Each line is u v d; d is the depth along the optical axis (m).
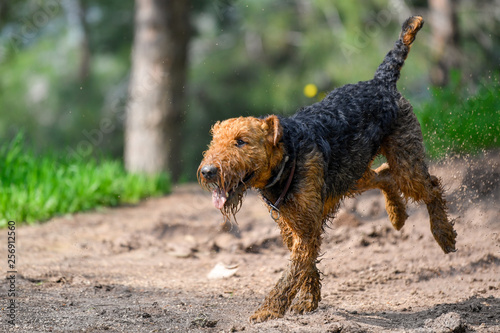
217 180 4.71
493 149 10.26
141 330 4.86
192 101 26.70
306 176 5.17
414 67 19.70
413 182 6.17
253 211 10.96
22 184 10.59
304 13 25.25
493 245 7.28
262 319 5.14
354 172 5.82
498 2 22.83
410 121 6.17
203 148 26.38
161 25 17.16
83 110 28.17
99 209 11.45
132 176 13.16
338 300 6.16
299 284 5.25
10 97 28.95
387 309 5.80
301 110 5.81
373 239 8.10
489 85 11.84
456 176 9.50
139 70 17.45
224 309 5.68
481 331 4.94
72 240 8.96
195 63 28.66
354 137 5.74
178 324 5.07
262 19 25.55
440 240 6.46
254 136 4.89
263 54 27.22
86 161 14.28
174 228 9.45
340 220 8.80
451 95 12.10
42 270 7.20
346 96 5.93
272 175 5.12
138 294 6.28
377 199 9.91
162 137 17.36
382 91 6.09
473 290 6.29
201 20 29.89
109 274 7.23
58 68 29.66
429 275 6.88
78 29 30.02
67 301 5.79
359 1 21.16
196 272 7.50
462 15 22.17
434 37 20.31
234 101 26.47
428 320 5.02
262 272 7.39
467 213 8.44
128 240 8.78
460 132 10.47
